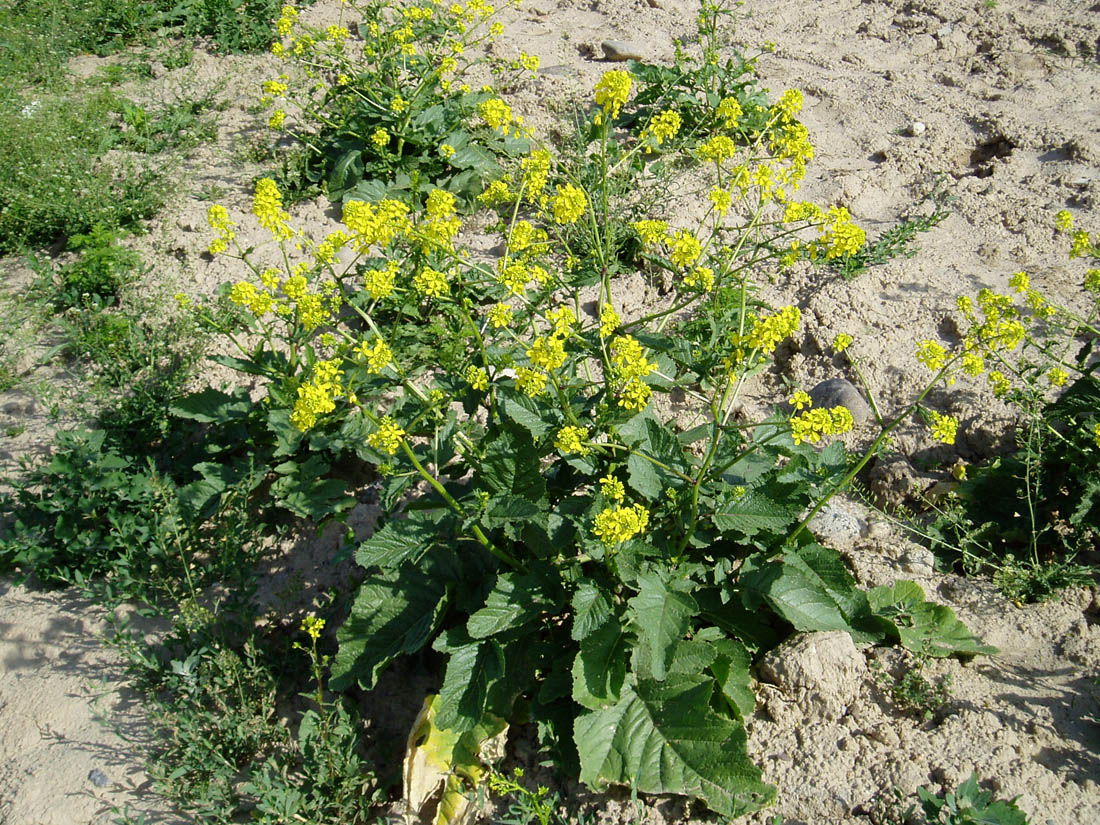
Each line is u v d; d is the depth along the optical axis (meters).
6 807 0.85
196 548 1.05
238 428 1.13
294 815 0.79
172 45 2.11
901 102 1.65
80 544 1.04
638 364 0.77
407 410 0.89
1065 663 0.83
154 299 1.34
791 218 0.93
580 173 1.42
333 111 1.66
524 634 0.82
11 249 1.54
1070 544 0.92
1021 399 0.95
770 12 2.02
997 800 0.72
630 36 1.96
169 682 0.89
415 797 0.80
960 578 0.91
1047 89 1.63
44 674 0.96
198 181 1.62
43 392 1.25
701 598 0.84
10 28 2.11
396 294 1.13
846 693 0.81
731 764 0.73
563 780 0.79
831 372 1.15
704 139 1.58
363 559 0.82
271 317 1.30
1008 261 1.28
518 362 0.91
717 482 0.80
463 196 1.49
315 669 0.83
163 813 0.84
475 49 1.93
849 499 1.02
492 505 0.79
